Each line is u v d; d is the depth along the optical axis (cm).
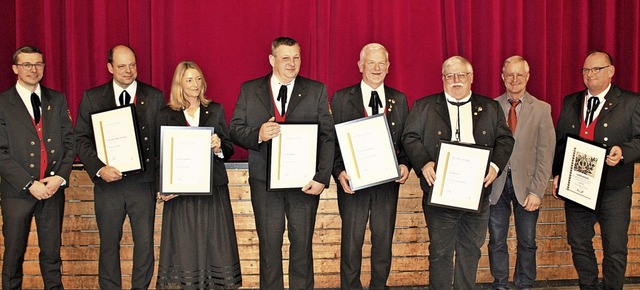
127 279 436
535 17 451
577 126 390
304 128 369
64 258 430
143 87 394
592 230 389
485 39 450
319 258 441
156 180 386
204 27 433
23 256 385
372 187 384
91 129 380
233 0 434
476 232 360
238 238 437
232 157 449
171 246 383
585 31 460
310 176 370
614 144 377
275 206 375
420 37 445
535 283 452
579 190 375
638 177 448
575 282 454
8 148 374
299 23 436
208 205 381
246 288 439
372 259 393
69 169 381
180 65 380
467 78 361
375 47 381
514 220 438
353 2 440
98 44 429
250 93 378
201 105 386
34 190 367
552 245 451
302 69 438
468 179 350
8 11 441
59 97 390
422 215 445
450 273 363
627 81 464
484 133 362
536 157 399
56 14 437
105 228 381
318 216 440
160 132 373
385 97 392
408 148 362
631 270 454
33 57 371
